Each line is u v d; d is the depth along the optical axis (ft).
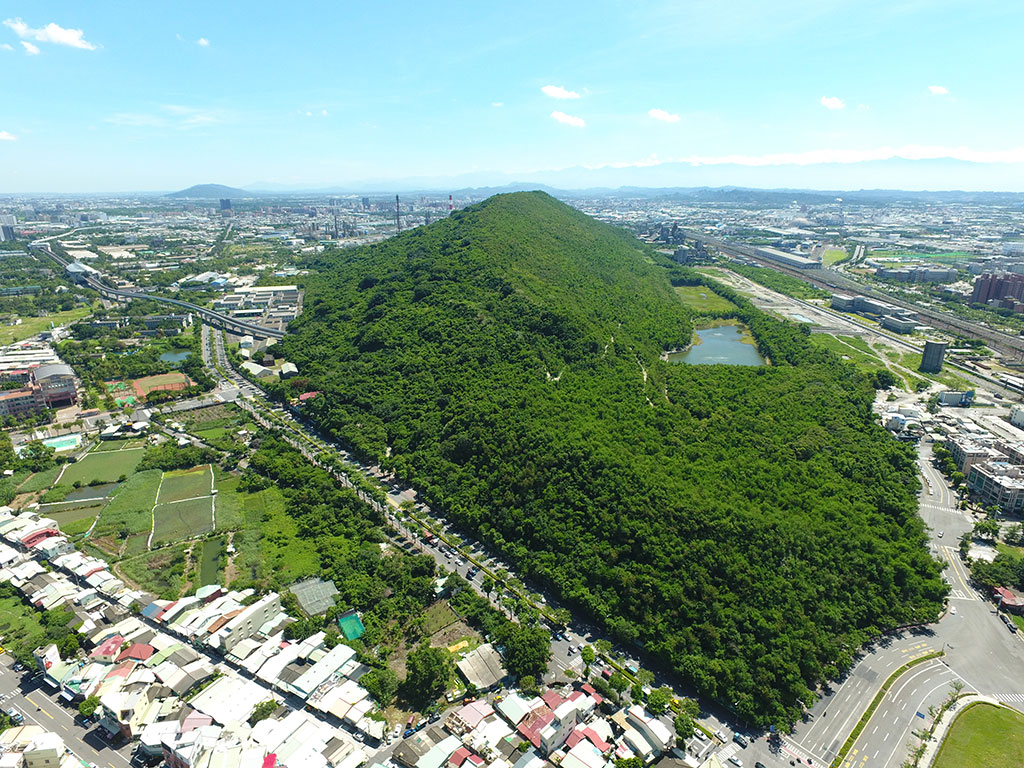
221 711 496.64
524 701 509.76
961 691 546.26
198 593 638.94
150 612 615.98
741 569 624.18
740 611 590.96
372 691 519.60
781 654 547.49
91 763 459.73
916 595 642.22
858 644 574.56
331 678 533.14
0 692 528.22
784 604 595.47
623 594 625.82
